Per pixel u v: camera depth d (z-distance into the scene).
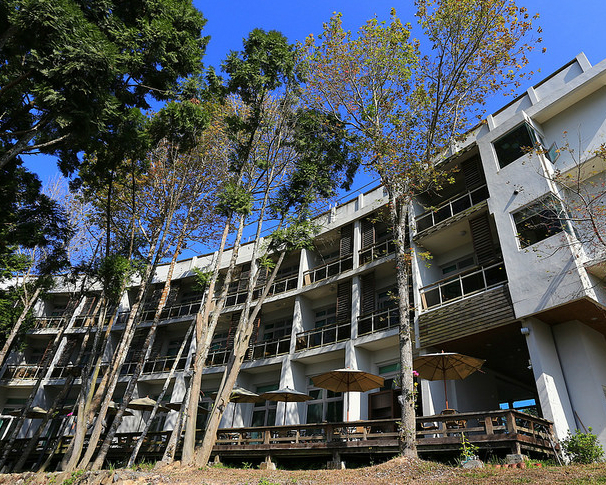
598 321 11.86
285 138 16.83
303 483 9.05
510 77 13.00
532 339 11.47
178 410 19.34
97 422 13.91
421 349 14.48
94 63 9.32
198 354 13.60
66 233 16.31
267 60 16.27
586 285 10.63
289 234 15.45
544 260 11.67
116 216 18.17
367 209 20.19
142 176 17.36
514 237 12.71
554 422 10.45
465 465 8.93
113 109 10.76
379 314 17.09
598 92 13.18
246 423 20.50
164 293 17.08
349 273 19.17
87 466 13.54
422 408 13.73
